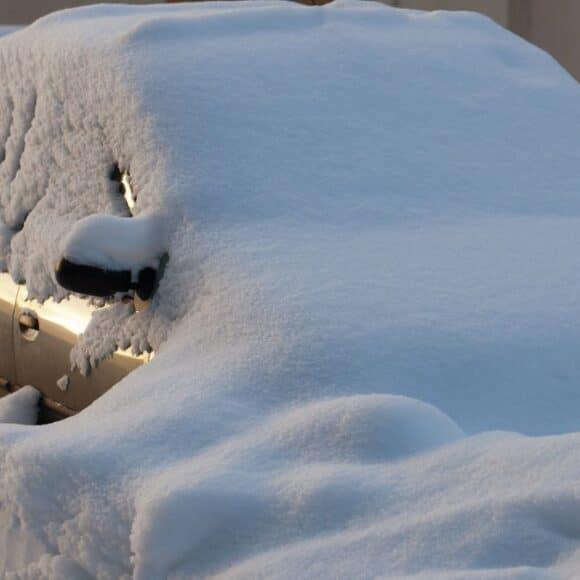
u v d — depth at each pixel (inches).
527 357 246.4
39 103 339.9
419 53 365.7
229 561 191.8
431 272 272.8
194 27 336.5
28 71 347.6
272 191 295.0
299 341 239.3
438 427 208.8
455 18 395.2
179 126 303.1
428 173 320.8
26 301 329.7
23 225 343.3
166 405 231.0
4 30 428.5
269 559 185.3
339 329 242.1
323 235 285.7
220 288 261.6
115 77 314.8
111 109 313.6
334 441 208.4
